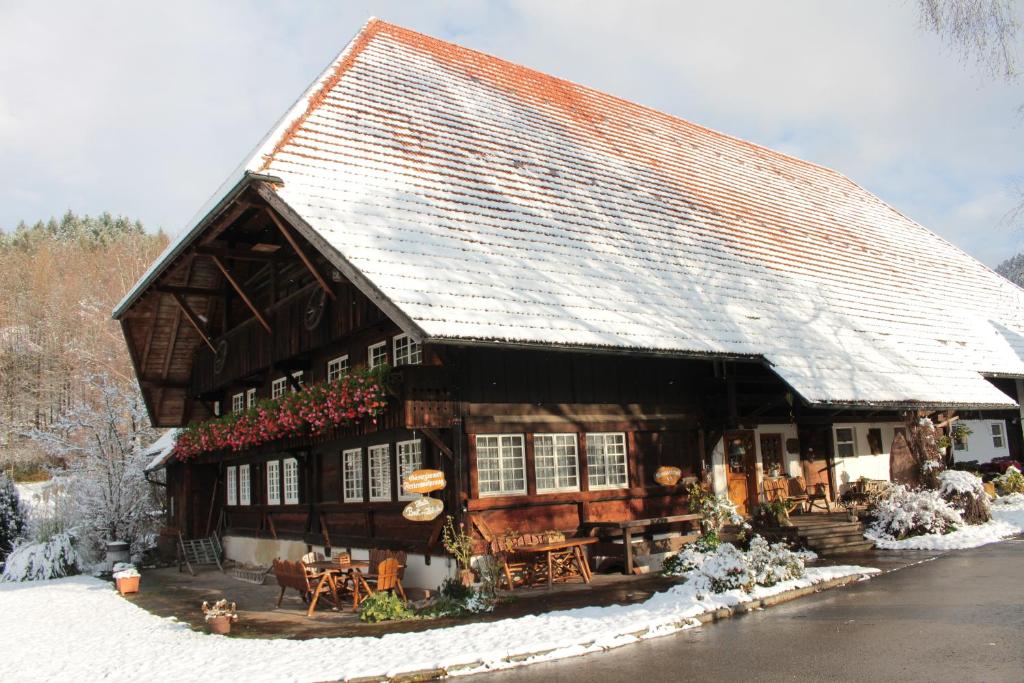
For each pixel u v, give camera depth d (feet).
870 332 64.64
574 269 49.85
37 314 189.98
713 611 35.01
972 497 61.72
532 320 42.01
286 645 34.04
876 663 25.77
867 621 32.12
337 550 53.67
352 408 42.45
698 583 37.83
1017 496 76.23
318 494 56.80
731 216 71.77
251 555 68.64
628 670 27.12
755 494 59.57
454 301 40.19
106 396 87.92
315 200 44.01
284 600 48.75
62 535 77.66
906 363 62.49
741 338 52.70
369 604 39.63
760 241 69.92
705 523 50.88
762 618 34.32
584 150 68.59
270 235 57.00
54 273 204.74
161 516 90.74
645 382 52.47
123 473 84.64
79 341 168.25
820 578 41.52
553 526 46.78
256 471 69.36
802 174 96.07
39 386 172.04
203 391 75.97
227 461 76.33
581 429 48.57
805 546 53.06
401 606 39.93
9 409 164.76
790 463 63.41
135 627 42.93
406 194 48.85
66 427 90.02
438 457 44.09
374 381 40.91
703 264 60.34
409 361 46.09
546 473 46.98
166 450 87.86
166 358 78.13
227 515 75.66
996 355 73.36
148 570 74.43
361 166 49.49
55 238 270.46
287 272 60.80
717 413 55.72
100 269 202.18
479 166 56.65
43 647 38.58
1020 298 92.48
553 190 58.95
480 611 38.78
